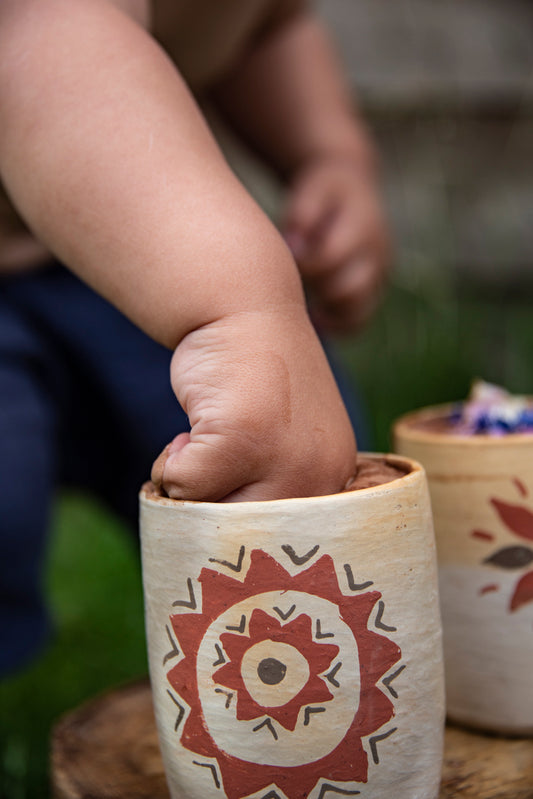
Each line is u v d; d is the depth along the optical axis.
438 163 3.22
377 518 0.58
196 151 0.62
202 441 0.58
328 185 1.31
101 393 1.21
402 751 0.60
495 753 0.77
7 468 1.01
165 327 0.61
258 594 0.58
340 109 1.43
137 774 0.78
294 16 1.43
